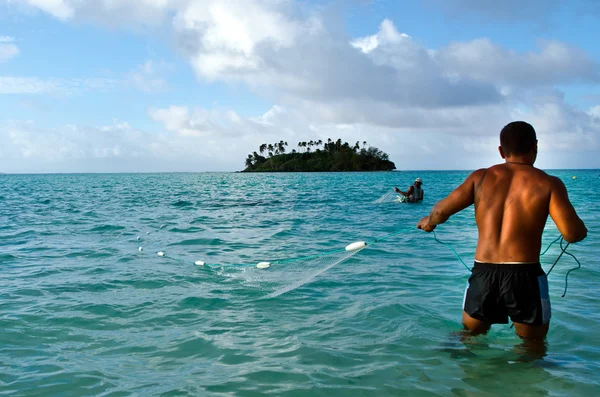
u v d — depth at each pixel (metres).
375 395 3.51
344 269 7.99
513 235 4.22
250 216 17.56
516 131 4.48
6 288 6.82
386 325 5.10
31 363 4.17
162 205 23.86
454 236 11.76
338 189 41.59
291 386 3.68
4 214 18.84
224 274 7.65
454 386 3.64
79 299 6.22
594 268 7.64
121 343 4.67
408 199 23.16
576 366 3.98
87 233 13.02
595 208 18.17
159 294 6.45
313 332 4.93
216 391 3.61
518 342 4.51
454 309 5.63
